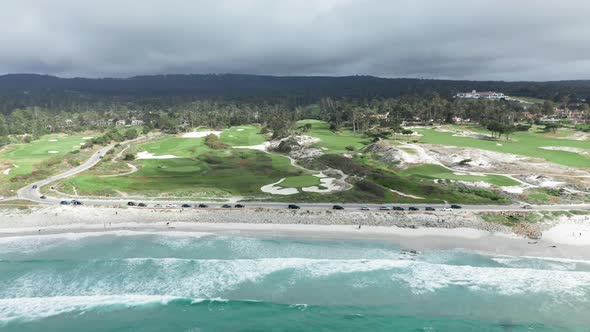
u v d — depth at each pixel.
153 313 42.69
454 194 82.94
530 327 40.44
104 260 53.78
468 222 67.94
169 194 85.38
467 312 42.84
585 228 65.06
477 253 57.06
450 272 51.00
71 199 81.56
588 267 52.34
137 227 68.00
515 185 90.12
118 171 108.81
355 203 78.81
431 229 65.75
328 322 41.38
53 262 53.16
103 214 73.00
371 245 60.12
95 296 45.44
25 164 113.31
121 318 41.81
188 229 67.06
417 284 48.22
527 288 47.22
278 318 41.97
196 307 43.62
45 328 39.94
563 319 41.59
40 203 78.69
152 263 53.28
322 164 114.38
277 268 52.06
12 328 39.72
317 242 61.38
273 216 72.00
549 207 75.75
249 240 62.25
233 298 45.59
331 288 47.47
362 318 41.94
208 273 50.72
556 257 55.50
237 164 120.81
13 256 56.06
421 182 93.00
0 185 90.44
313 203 79.06
